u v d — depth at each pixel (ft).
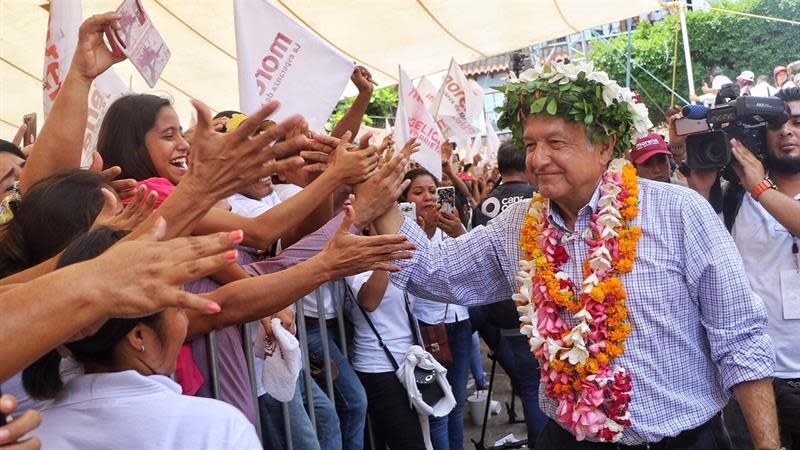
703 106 14.83
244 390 11.12
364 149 10.74
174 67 32.17
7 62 28.81
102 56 9.81
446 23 31.50
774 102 13.74
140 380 6.74
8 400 4.59
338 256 9.68
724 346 10.04
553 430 10.84
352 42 32.58
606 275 10.15
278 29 12.14
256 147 6.92
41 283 5.09
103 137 11.23
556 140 10.26
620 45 91.40
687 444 10.16
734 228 14.10
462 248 11.37
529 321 10.62
